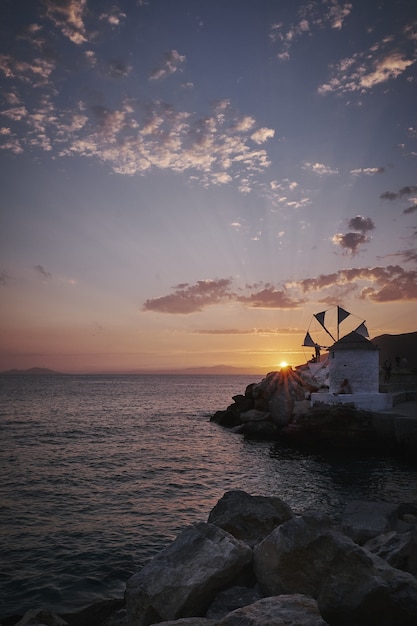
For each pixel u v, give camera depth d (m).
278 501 13.05
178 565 9.28
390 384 50.75
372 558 8.13
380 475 29.94
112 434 50.09
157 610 8.66
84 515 21.12
